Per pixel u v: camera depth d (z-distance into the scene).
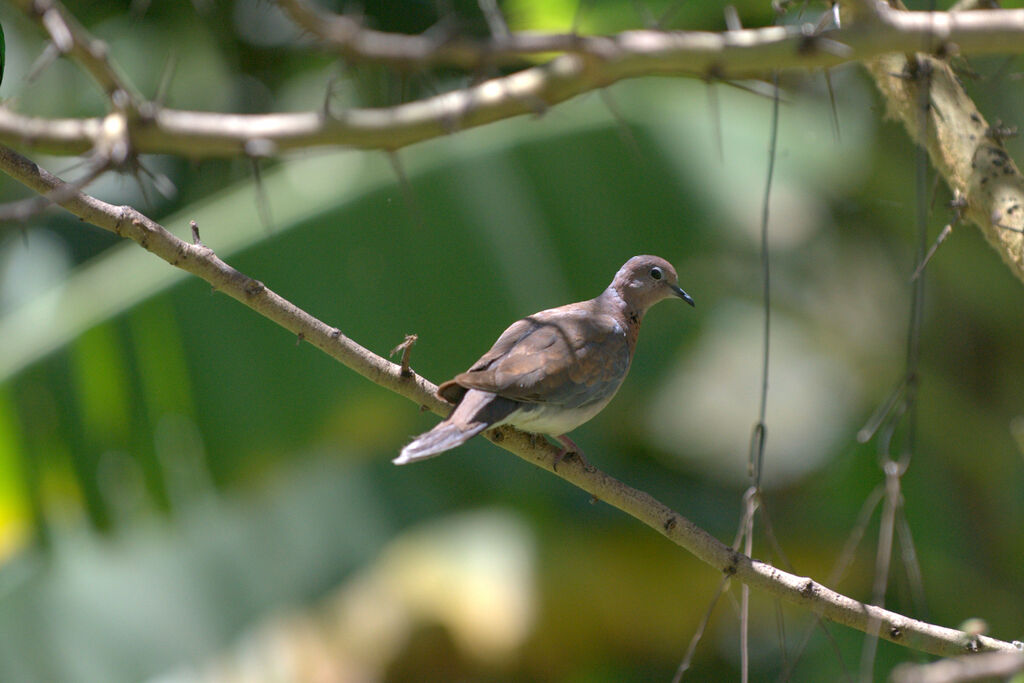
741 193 11.61
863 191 12.98
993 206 6.97
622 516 14.22
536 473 14.01
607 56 6.86
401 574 14.87
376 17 12.90
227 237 10.74
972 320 13.47
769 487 15.95
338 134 7.57
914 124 7.55
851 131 12.67
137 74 14.05
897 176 12.54
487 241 10.89
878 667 11.83
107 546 12.19
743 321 16.59
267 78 14.27
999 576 13.04
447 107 7.40
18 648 12.67
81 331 10.28
